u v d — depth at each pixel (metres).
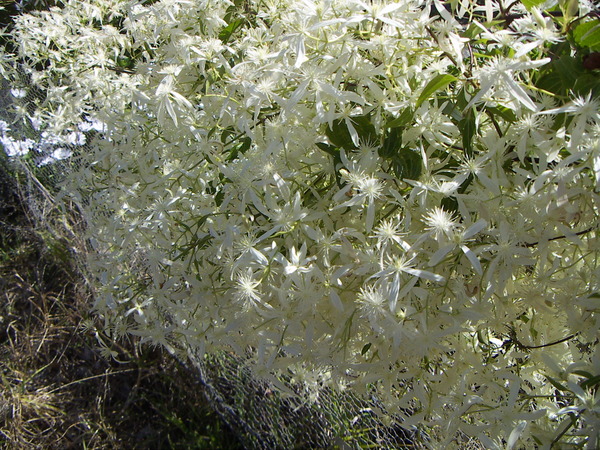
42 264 1.05
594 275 0.29
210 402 0.85
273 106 0.34
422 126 0.31
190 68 0.39
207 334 0.40
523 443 0.31
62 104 0.61
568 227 0.29
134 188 0.46
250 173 0.34
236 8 0.43
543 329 0.33
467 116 0.29
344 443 0.56
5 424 0.87
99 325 0.94
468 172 0.29
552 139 0.28
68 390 0.92
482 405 0.31
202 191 0.41
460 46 0.29
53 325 0.97
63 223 1.00
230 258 0.35
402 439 0.50
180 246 0.40
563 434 0.27
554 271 0.29
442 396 0.33
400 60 0.32
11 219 1.15
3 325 1.00
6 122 0.91
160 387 0.90
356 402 0.57
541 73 0.29
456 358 0.33
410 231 0.31
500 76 0.27
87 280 0.91
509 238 0.29
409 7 0.31
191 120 0.38
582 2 0.29
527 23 0.29
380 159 0.32
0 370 0.93
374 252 0.31
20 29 0.62
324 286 0.32
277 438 0.71
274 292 0.33
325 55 0.30
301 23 0.30
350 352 0.35
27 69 0.62
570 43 0.28
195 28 0.41
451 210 0.30
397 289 0.28
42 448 0.86
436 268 0.31
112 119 0.47
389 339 0.32
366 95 0.33
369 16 0.29
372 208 0.30
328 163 0.34
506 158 0.30
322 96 0.31
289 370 0.42
